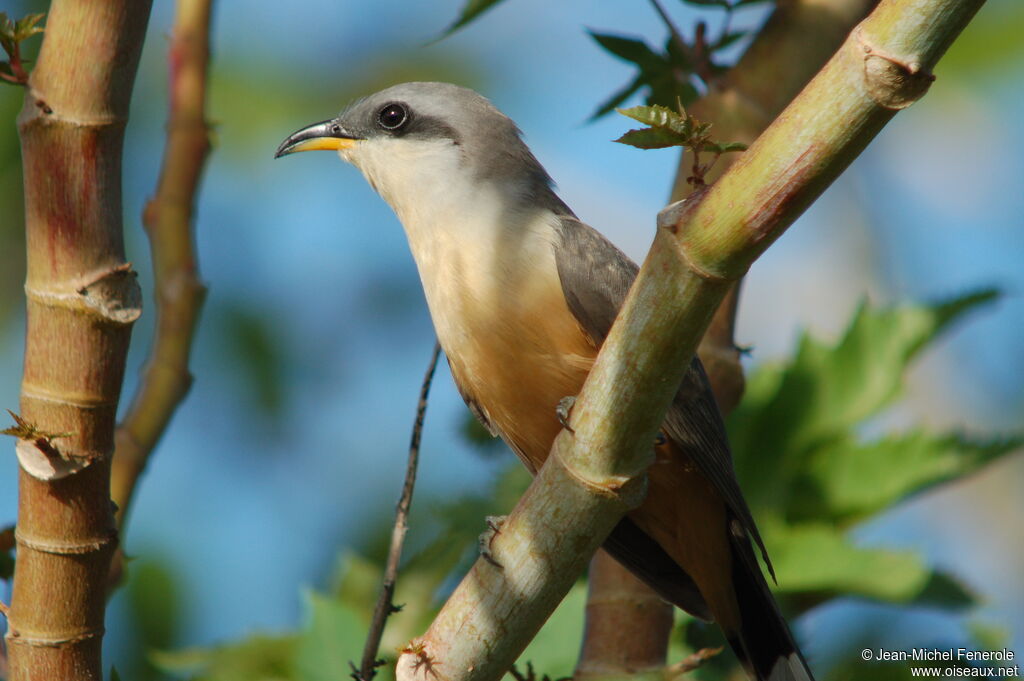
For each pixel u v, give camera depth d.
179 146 7.46
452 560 7.60
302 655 7.01
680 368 4.79
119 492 6.64
